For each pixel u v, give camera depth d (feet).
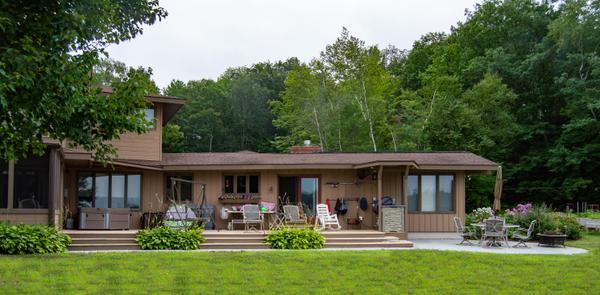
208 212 70.59
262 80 199.82
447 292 36.40
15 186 55.21
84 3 32.53
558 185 135.64
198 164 71.87
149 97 71.05
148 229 56.59
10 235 48.14
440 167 71.36
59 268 40.32
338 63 140.97
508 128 128.88
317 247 56.65
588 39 131.54
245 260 45.14
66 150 61.16
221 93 187.93
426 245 61.31
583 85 127.85
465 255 48.70
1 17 26.81
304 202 74.13
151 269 41.14
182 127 176.45
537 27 149.69
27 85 27.63
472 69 145.89
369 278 39.83
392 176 73.72
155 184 73.15
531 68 136.15
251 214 65.00
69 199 68.54
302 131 143.84
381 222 64.95
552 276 41.16
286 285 37.42
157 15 39.91
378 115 136.36
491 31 154.51
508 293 36.45
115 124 33.91
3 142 30.96
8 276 37.40
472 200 119.34
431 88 134.41
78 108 32.04
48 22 30.55
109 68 128.06
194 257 46.11
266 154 79.71
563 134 132.67
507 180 138.21
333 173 73.97
